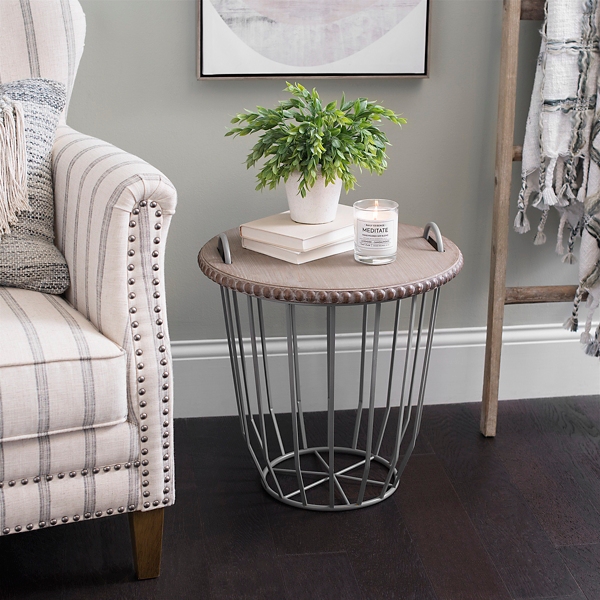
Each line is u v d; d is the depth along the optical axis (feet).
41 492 4.00
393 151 6.11
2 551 4.72
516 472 5.62
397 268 4.60
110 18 5.57
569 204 5.99
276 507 5.20
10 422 3.75
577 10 5.36
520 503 5.24
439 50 5.91
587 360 6.76
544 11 5.46
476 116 6.11
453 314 6.58
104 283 4.06
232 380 6.44
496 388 6.01
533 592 4.40
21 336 3.86
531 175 5.93
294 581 4.48
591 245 5.74
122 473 4.19
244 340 6.39
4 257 4.40
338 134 4.66
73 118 5.76
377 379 6.58
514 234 6.40
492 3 5.86
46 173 4.68
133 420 4.18
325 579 4.50
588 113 5.52
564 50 5.41
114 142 5.85
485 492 5.37
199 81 5.78
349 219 5.00
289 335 4.70
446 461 5.77
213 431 6.23
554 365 6.74
